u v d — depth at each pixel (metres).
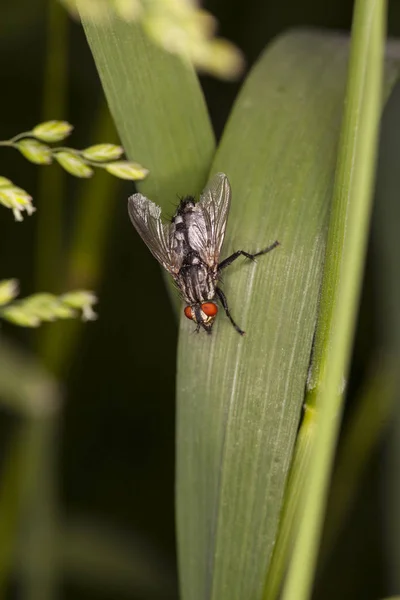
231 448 0.17
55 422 0.23
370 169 0.16
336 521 0.24
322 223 0.18
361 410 0.23
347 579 0.27
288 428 0.17
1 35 0.28
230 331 0.17
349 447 0.23
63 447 0.31
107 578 0.25
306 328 0.17
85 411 0.31
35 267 0.30
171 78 0.18
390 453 0.22
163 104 0.18
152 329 0.31
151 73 0.18
